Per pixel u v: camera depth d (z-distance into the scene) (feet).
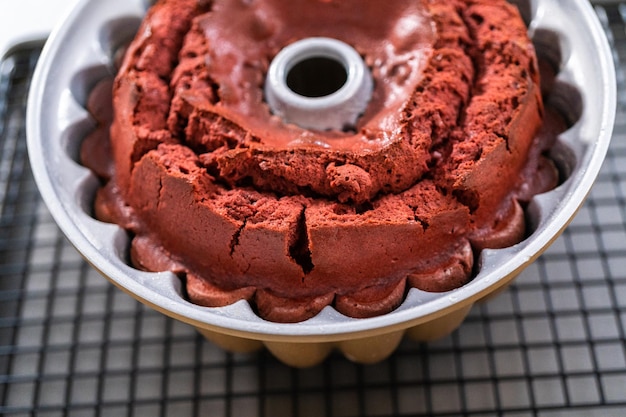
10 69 2.10
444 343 1.80
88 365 1.83
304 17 1.67
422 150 1.50
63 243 1.97
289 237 1.47
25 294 1.89
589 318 1.82
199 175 1.50
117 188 1.62
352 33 1.65
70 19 1.72
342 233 1.45
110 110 1.71
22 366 1.84
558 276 1.86
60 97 1.67
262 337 1.38
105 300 1.90
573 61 1.62
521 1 1.72
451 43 1.59
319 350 1.62
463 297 1.37
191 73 1.59
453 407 1.73
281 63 1.60
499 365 1.77
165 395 1.78
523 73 1.57
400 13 1.63
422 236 1.48
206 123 1.53
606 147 1.48
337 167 1.47
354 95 1.55
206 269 1.52
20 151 2.06
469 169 1.48
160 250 1.55
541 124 1.61
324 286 1.49
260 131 1.54
